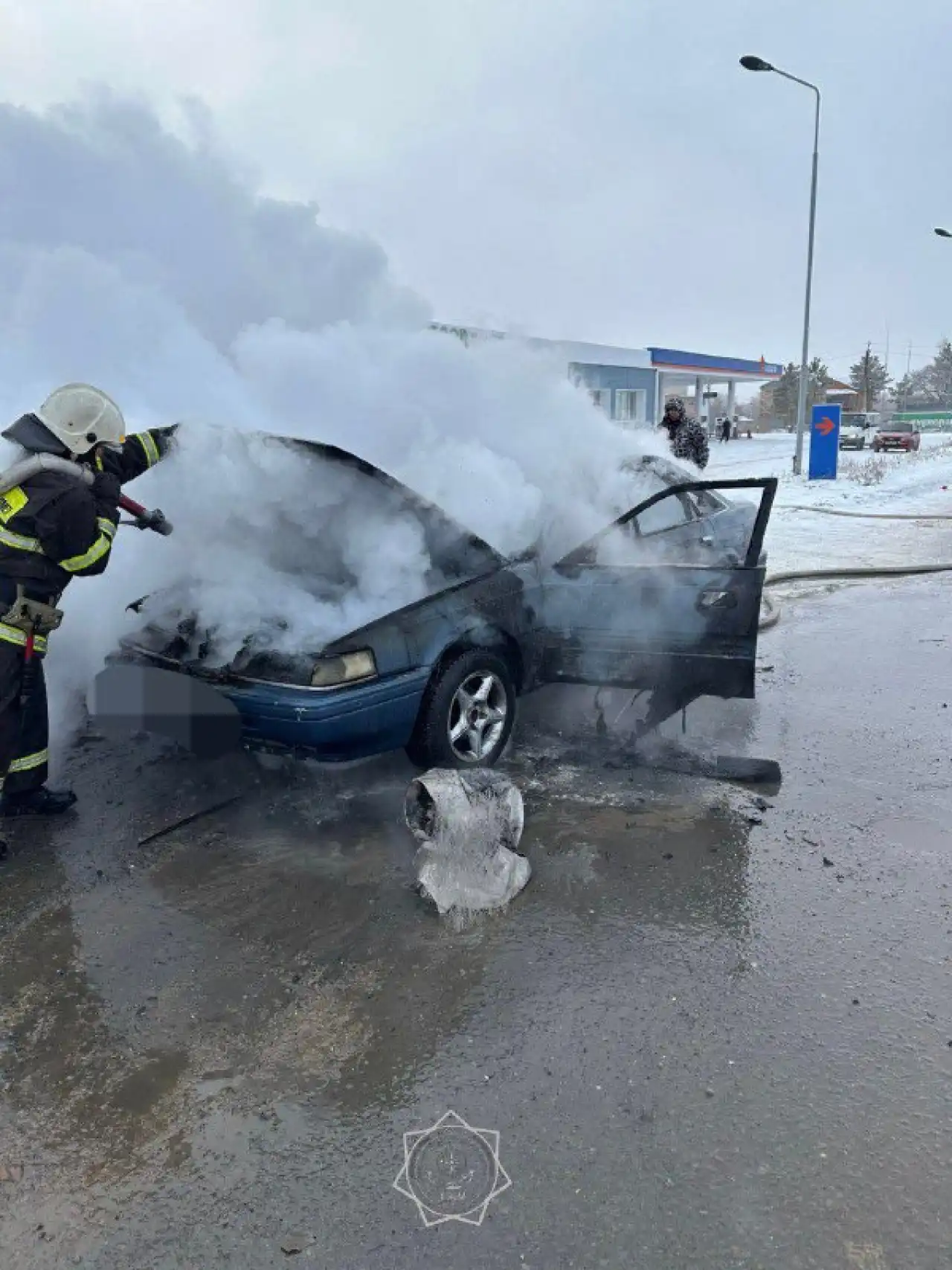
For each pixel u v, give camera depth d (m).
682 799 4.20
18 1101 2.46
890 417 67.94
